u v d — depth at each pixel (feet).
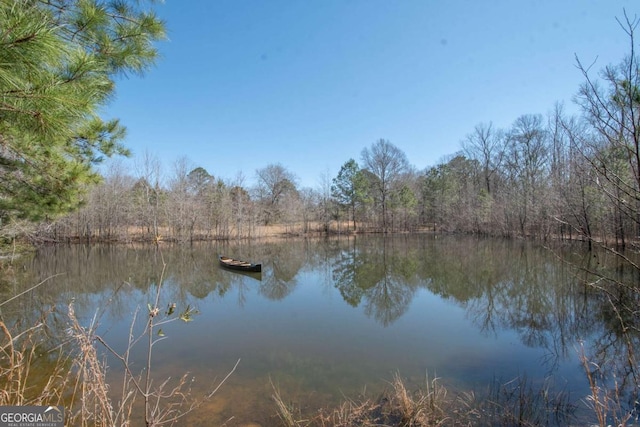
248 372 19.48
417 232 142.00
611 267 42.91
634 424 12.44
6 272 44.45
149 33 10.56
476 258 62.23
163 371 19.69
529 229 89.81
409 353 22.03
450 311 32.48
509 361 20.01
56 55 5.79
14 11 5.34
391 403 14.70
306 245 102.01
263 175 171.32
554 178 58.90
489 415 13.52
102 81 7.42
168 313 7.99
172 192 109.19
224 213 116.26
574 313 28.99
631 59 7.38
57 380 17.19
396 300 37.32
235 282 49.65
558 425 12.72
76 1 8.47
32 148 12.66
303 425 13.38
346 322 29.94
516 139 99.55
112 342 25.17
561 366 18.89
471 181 136.26
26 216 17.33
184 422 13.78
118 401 15.33
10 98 5.96
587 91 8.68
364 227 147.95
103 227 103.14
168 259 71.31
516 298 35.45
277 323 30.01
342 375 18.81
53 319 29.71
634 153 7.49
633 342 21.54
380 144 145.69
